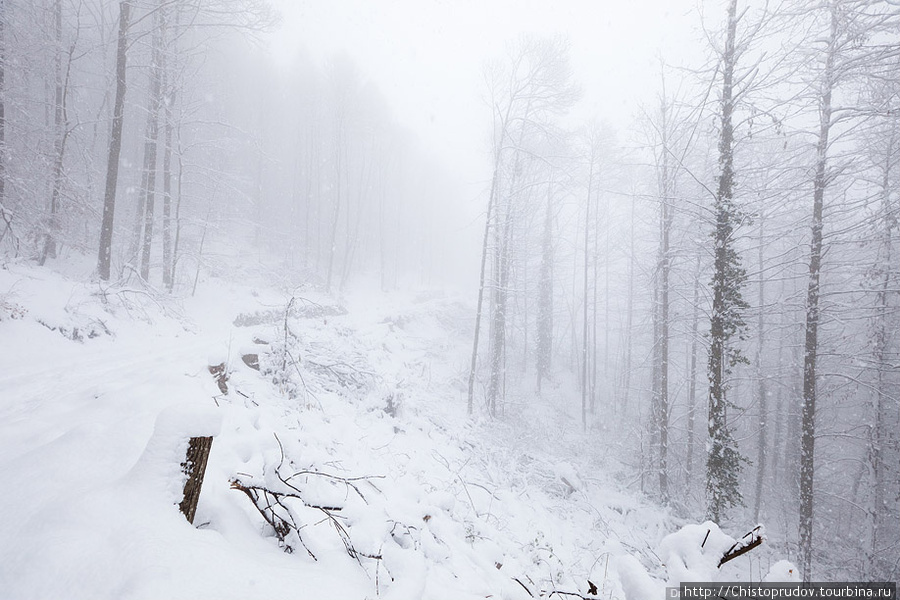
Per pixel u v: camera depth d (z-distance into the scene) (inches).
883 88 406.9
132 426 133.6
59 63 674.8
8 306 357.1
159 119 743.7
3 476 106.7
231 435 168.9
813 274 432.1
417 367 718.5
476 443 465.4
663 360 612.4
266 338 333.7
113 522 79.5
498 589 161.0
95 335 408.2
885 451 543.5
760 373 686.5
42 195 590.2
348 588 94.1
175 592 67.8
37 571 68.9
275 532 110.0
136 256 756.0
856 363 495.8
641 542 399.5
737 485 426.9
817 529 625.9
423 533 158.1
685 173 687.1
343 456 233.8
